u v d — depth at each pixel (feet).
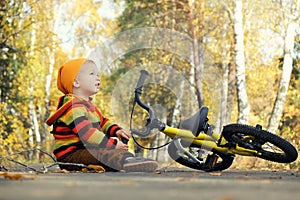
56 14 103.24
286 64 56.54
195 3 78.13
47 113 95.86
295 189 11.93
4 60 64.23
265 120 75.36
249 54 92.53
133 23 97.30
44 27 96.07
